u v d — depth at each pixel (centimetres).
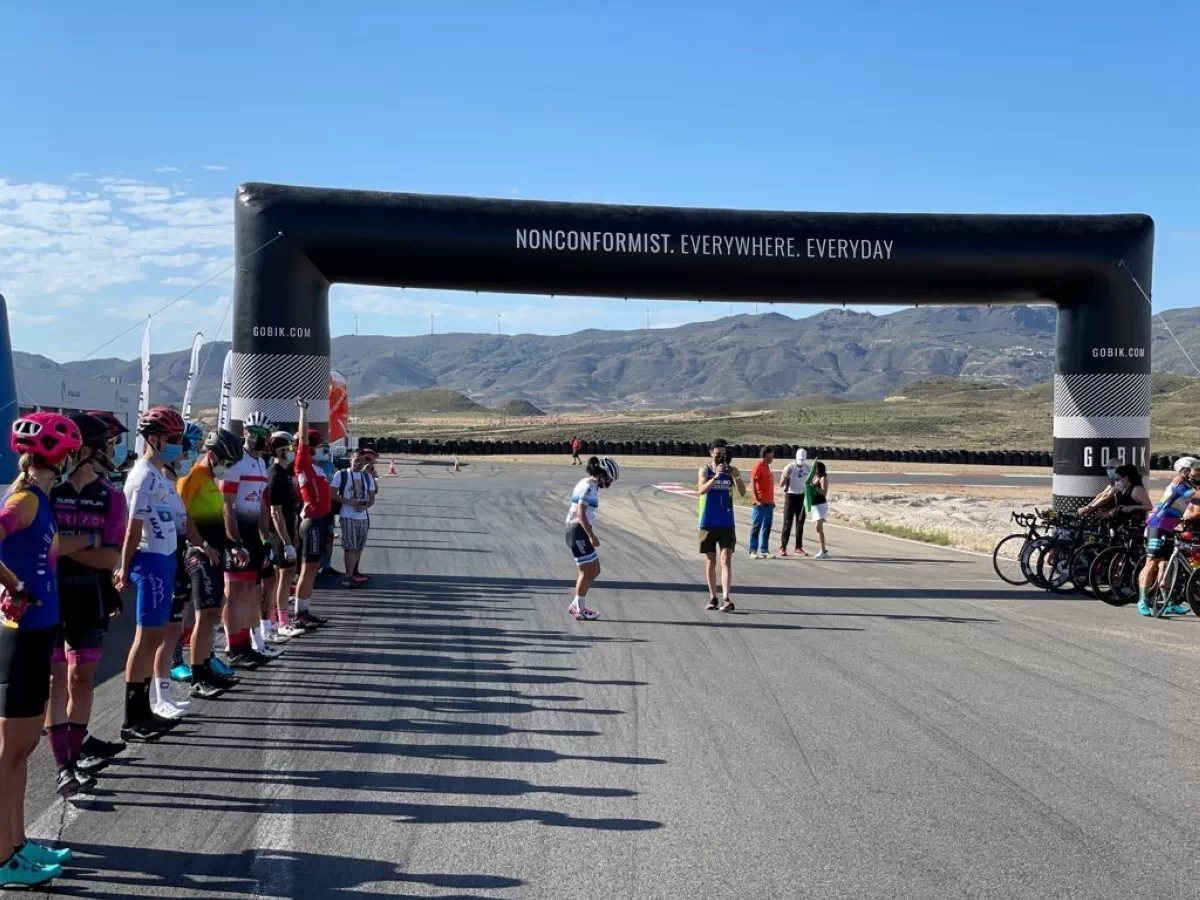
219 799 588
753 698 831
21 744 472
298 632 1064
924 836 545
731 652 1015
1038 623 1213
